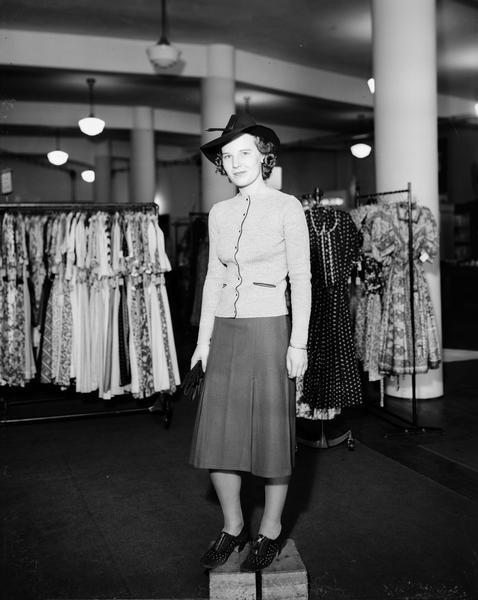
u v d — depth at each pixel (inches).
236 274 82.0
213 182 326.0
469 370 229.8
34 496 116.1
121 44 307.0
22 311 171.3
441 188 526.9
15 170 552.4
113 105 438.0
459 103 443.2
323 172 613.3
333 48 323.6
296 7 265.9
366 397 178.1
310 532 98.9
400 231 155.4
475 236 482.6
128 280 160.9
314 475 125.5
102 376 161.8
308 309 80.5
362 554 91.3
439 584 82.3
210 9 267.6
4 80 362.0
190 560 90.4
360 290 170.7
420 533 98.1
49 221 171.6
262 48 325.1
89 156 541.6
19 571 87.8
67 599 80.3
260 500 111.7
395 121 185.6
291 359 79.7
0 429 163.2
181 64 315.0
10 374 169.9
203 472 128.6
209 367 83.7
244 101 418.0
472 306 420.8
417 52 183.6
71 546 95.4
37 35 295.6
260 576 81.7
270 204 81.2
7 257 166.6
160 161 580.7
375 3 190.1
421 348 158.2
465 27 294.4
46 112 424.5
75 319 164.9
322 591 81.0
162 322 162.1
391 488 118.0
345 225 135.9
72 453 142.5
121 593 81.7
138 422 170.6
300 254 80.6
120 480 124.3
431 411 175.0
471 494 114.7
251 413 80.4
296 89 352.5
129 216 158.6
